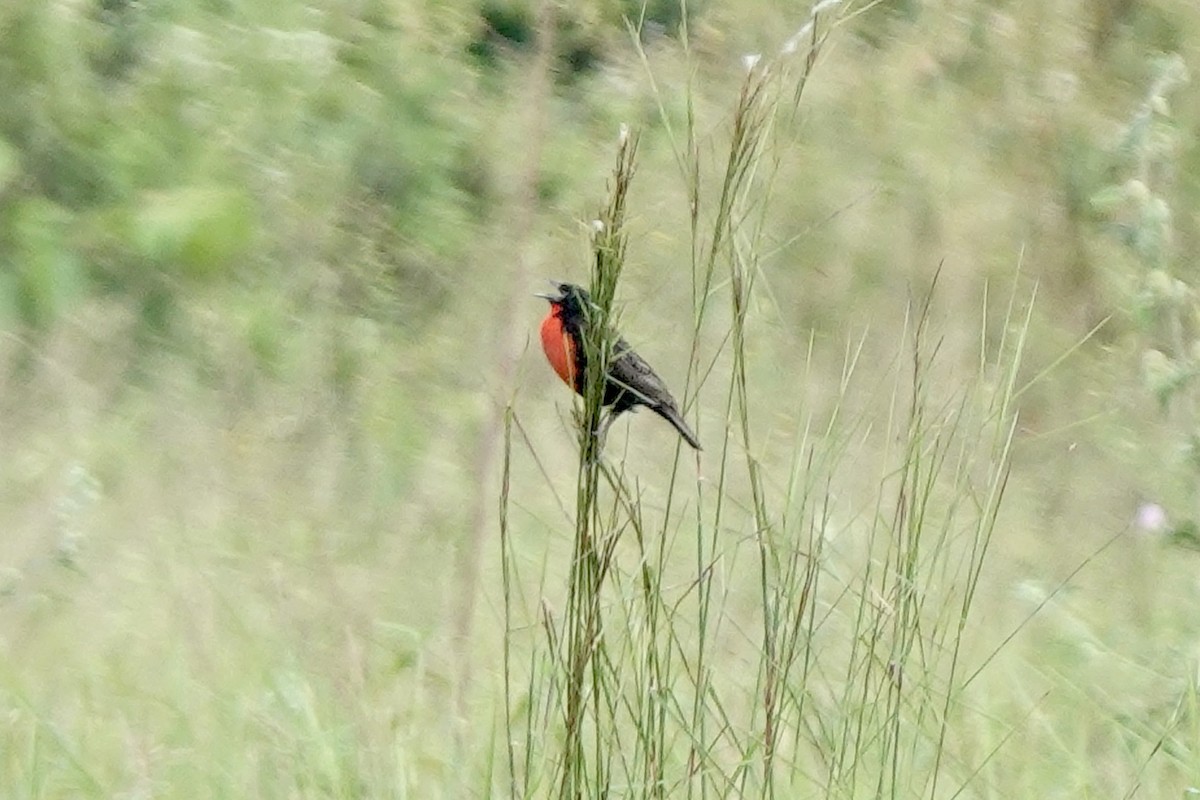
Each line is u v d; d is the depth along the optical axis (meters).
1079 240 13.28
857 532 8.23
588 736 6.90
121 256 12.70
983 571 9.64
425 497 10.30
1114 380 12.10
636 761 6.28
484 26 14.98
